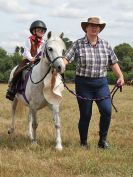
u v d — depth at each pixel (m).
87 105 8.36
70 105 17.98
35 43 9.06
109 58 8.42
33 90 8.32
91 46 8.20
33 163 7.09
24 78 8.90
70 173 6.61
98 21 8.01
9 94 9.44
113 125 11.91
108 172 6.65
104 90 8.34
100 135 8.58
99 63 8.18
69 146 8.55
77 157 7.57
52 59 7.66
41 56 8.12
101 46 8.25
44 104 8.46
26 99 8.80
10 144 8.76
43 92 8.06
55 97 8.12
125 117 13.87
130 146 8.77
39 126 11.20
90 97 8.34
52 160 7.35
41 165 7.00
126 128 11.45
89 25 8.10
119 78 8.42
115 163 7.23
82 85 8.31
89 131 10.73
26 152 8.01
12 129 10.12
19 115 10.21
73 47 8.27
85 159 7.43
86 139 8.66
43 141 9.07
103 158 7.55
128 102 20.95
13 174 6.45
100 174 6.51
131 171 6.68
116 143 9.08
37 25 8.92
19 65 9.49
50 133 10.09
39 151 8.09
